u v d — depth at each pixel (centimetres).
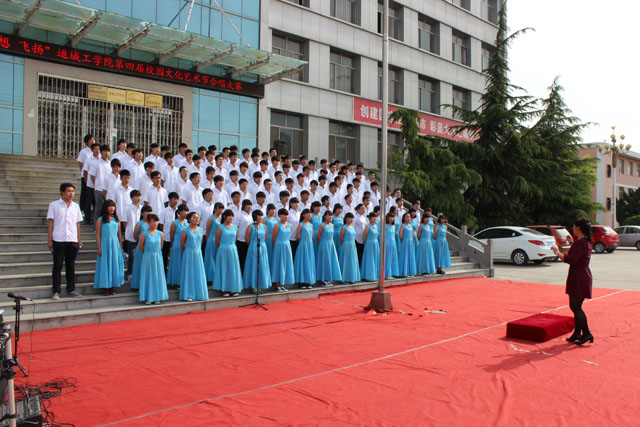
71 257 752
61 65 1329
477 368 528
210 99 1644
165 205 925
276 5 1934
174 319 751
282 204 1052
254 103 1767
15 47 1245
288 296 948
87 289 786
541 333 646
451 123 2775
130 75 1441
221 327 705
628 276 1464
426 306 916
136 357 548
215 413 395
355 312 841
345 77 2253
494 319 796
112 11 1414
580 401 431
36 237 928
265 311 834
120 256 793
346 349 598
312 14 2067
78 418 381
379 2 2411
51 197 1120
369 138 2317
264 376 490
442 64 2723
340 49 2191
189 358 548
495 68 2412
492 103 2386
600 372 519
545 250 1725
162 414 391
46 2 1097
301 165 1316
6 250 861
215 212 908
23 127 1275
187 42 1330
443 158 2072
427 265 1299
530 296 1051
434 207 2033
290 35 2011
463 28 2875
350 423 379
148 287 778
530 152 2302
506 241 1812
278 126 1980
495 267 1733
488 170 2380
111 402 415
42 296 747
